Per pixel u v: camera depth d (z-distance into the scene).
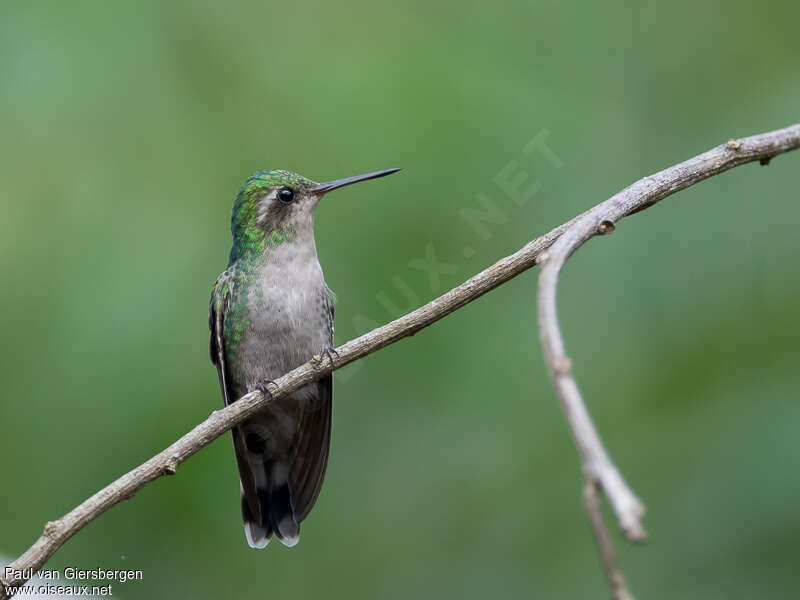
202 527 9.74
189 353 9.61
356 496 10.17
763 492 9.03
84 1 10.84
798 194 10.27
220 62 10.81
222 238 10.07
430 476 10.07
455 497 9.99
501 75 10.97
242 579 9.79
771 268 10.07
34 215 9.97
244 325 9.15
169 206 10.14
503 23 11.27
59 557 9.49
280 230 9.24
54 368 9.34
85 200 10.10
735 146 6.43
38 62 10.48
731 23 11.14
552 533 9.76
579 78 11.05
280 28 11.05
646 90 11.02
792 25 11.05
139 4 10.91
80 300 9.62
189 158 10.38
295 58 10.88
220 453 9.85
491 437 10.11
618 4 11.35
